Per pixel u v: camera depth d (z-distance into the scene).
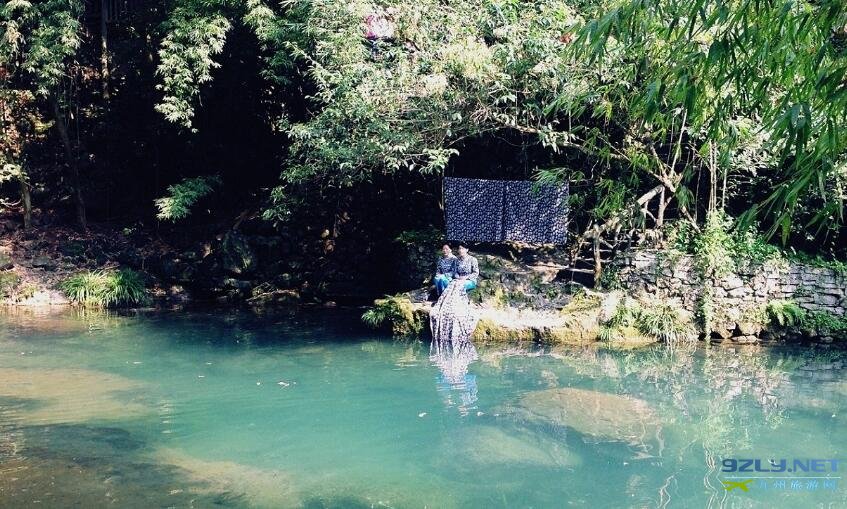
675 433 5.32
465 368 7.54
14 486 4.20
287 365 7.64
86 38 14.84
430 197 13.30
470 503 4.09
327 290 13.33
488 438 5.14
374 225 13.75
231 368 7.47
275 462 4.74
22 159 14.38
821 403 6.18
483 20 9.55
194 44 12.05
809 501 4.10
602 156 9.57
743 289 9.55
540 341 9.18
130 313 11.52
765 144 3.72
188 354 8.16
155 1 13.87
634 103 4.73
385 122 9.84
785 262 9.55
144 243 14.16
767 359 8.17
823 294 9.47
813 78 3.50
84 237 14.02
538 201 10.92
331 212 13.69
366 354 8.28
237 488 4.27
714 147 8.98
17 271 12.88
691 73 3.94
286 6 11.91
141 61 14.27
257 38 12.68
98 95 14.99
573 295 9.91
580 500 4.12
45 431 5.29
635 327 9.30
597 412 5.84
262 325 10.38
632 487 4.31
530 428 5.42
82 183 14.83
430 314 9.22
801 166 3.56
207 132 14.36
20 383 6.70
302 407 6.03
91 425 5.46
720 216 9.91
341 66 10.05
